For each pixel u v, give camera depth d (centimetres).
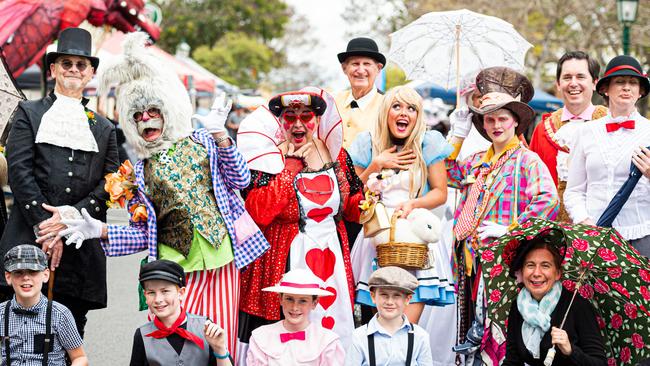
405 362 529
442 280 609
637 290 485
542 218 545
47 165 579
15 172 571
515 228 507
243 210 560
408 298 535
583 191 604
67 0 1344
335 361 536
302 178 585
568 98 667
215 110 534
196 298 539
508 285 511
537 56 3228
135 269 1149
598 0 2888
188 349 503
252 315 582
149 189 537
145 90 531
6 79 652
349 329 580
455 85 827
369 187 603
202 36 4753
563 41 3092
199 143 547
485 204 596
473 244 595
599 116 665
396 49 836
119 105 538
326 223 590
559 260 498
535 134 687
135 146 538
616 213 563
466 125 665
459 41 809
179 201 530
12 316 524
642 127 586
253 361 538
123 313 898
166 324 502
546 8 2997
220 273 546
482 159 621
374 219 586
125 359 735
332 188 588
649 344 487
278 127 585
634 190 574
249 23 4919
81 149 586
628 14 1775
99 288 599
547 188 581
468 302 617
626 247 486
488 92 638
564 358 490
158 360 499
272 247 579
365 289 603
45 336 524
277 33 5050
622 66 578
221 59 4616
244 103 647
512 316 510
